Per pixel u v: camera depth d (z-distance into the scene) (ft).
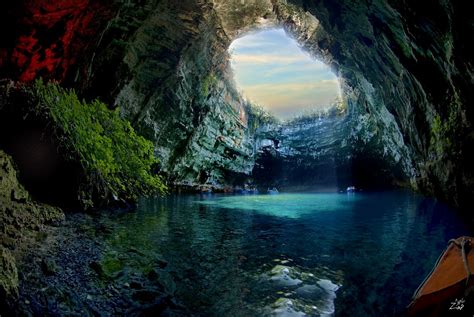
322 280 16.10
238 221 30.25
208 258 18.49
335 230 26.63
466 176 30.53
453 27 23.67
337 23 41.73
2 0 18.03
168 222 26.23
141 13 34.86
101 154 26.71
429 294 11.11
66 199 22.44
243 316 12.81
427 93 35.42
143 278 14.73
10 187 16.62
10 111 20.89
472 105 28.12
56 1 20.10
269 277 16.33
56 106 23.15
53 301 11.23
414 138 45.55
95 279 13.47
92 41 26.96
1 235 13.87
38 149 21.27
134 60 41.65
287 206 43.80
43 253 13.97
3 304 9.95
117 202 29.04
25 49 20.88
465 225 26.37
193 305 13.48
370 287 15.24
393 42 35.50
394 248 20.84
